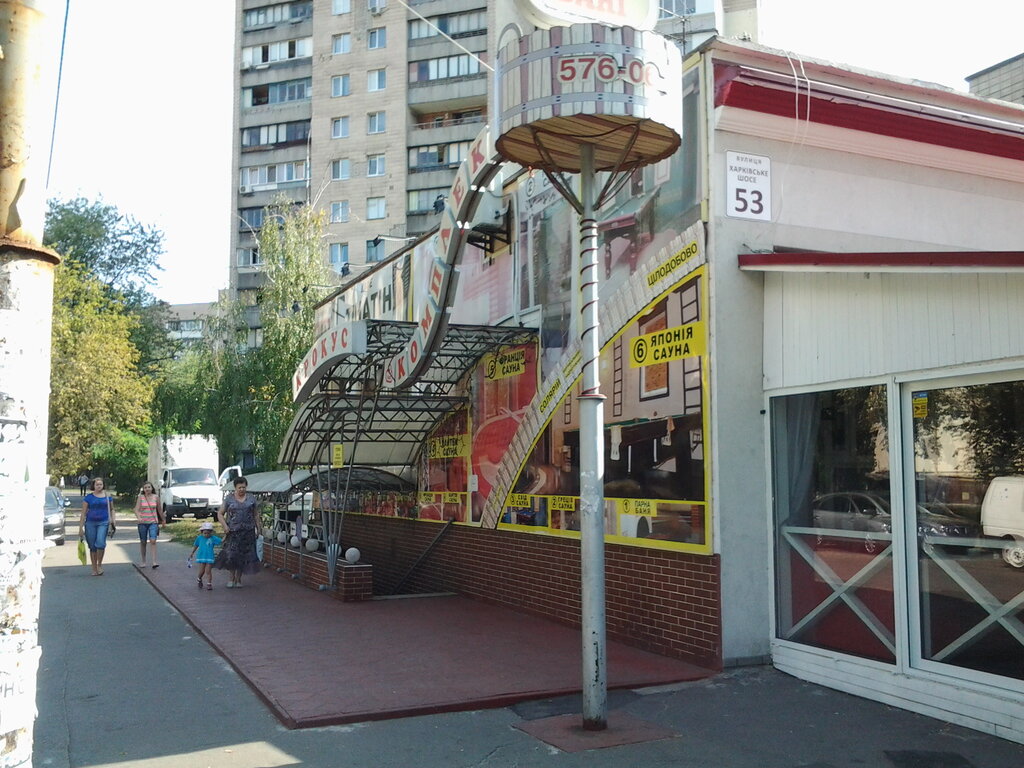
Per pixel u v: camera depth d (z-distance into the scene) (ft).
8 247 8.57
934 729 19.36
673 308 27.14
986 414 19.70
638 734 19.35
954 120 28.60
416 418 44.55
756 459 25.57
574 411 32.55
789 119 26.45
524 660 26.45
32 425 8.66
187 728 20.38
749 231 26.14
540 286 35.50
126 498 164.25
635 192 29.55
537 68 18.58
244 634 31.01
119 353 118.11
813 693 22.48
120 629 33.47
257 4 192.03
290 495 51.96
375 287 57.52
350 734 19.75
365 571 39.40
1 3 8.72
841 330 23.36
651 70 18.57
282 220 102.32
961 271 19.65
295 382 41.37
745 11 96.22
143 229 173.68
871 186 28.37
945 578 20.53
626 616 28.63
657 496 27.43
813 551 24.34
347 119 182.91
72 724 20.79
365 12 182.50
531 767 17.48
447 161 176.14
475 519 40.16
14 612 8.40
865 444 22.88
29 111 8.80
